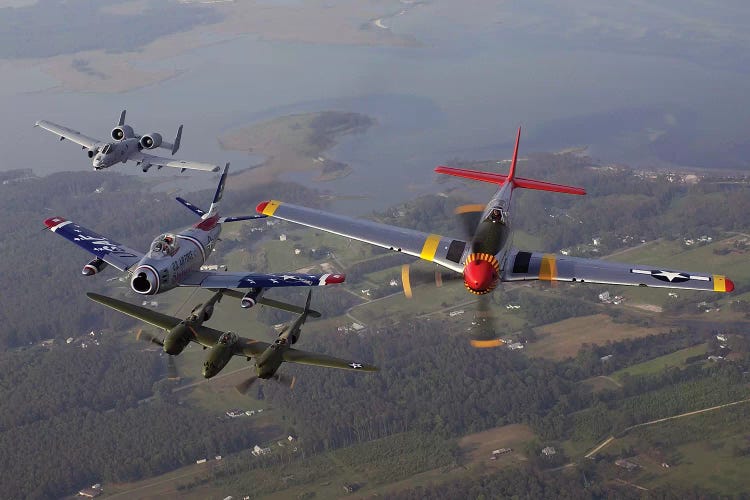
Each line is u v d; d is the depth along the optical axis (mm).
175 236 35000
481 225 36219
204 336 32219
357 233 41938
